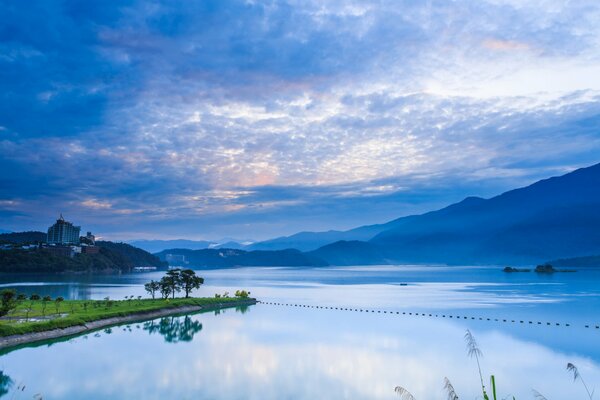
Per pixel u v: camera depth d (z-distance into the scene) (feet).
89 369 220.84
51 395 182.91
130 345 280.31
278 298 652.89
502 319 414.62
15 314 341.41
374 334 330.13
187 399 178.81
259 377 209.97
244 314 451.94
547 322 394.52
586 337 320.09
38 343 280.92
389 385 198.80
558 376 216.13
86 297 610.24
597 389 196.44
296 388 193.57
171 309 443.73
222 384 198.39
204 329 348.38
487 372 221.87
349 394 186.50
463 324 384.27
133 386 194.39
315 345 284.20
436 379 209.15
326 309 501.97
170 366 228.22
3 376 208.54
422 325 376.07
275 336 317.83
